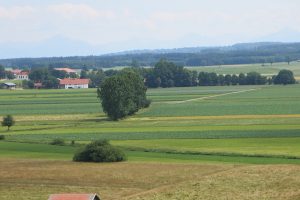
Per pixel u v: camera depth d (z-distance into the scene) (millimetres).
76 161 109375
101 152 107812
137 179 88938
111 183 86375
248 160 106250
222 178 77375
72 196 61625
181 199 68125
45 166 103188
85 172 95875
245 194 68750
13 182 88562
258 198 66688
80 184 86125
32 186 85188
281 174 77938
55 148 131375
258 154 112500
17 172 97250
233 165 99250
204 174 90250
